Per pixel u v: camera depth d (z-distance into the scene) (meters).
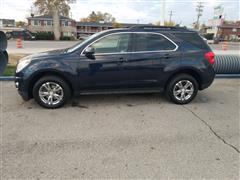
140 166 2.70
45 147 3.09
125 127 3.79
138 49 4.62
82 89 4.59
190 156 2.94
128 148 3.12
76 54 4.43
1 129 3.61
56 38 43.53
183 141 3.35
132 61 4.57
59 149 3.05
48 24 54.34
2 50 6.32
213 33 54.91
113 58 4.50
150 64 4.65
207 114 4.49
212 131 3.72
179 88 4.94
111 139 3.36
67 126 3.78
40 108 4.57
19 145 3.13
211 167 2.71
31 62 4.36
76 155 2.91
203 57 4.86
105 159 2.83
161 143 3.28
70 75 4.41
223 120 4.21
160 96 5.58
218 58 8.57
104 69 4.50
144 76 4.70
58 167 2.65
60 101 4.57
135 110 4.60
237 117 4.37
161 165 2.73
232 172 2.62
